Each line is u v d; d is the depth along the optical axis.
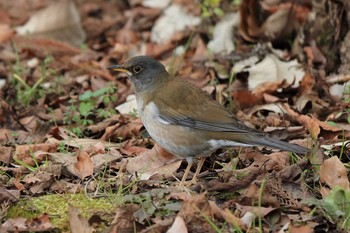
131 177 11.31
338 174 10.53
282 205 10.12
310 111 14.05
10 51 18.67
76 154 12.41
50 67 17.55
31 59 18.41
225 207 10.02
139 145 12.93
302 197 10.41
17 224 9.99
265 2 17.59
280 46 16.94
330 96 14.28
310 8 17.28
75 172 11.48
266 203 10.03
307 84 14.63
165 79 11.56
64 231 9.95
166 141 11.30
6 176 11.52
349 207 9.59
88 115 14.48
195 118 11.02
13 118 14.38
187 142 11.11
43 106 15.17
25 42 18.89
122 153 12.59
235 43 17.09
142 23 20.83
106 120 13.98
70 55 18.70
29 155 12.57
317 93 14.41
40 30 19.31
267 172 11.20
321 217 9.66
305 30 16.47
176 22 19.34
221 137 10.90
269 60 15.27
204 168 11.97
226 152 12.29
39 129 13.82
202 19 18.39
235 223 9.38
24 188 11.09
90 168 11.43
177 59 17.31
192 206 9.59
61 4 19.58
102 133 13.79
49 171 11.58
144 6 21.78
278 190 10.30
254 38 16.92
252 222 9.53
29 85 16.50
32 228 9.92
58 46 18.73
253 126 13.39
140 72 11.59
